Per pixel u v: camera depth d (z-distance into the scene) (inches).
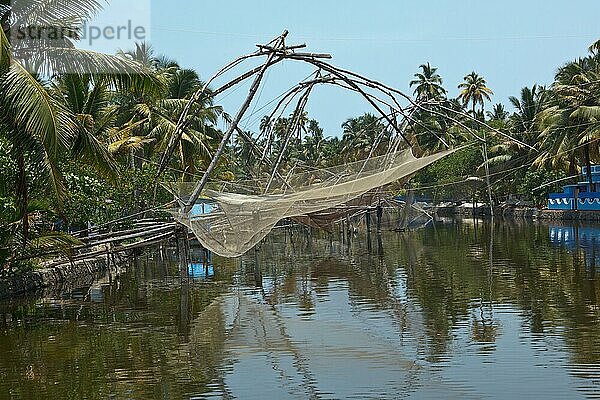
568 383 402.9
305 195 749.3
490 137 1807.3
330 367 454.9
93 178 901.8
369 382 418.3
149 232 804.6
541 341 502.3
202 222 735.1
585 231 1524.4
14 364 483.5
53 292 812.6
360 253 1252.5
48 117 543.5
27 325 618.5
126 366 472.7
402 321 597.6
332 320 614.5
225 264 1127.6
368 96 807.7
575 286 741.3
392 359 469.1
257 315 652.1
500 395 385.4
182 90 1470.2
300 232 1984.5
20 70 553.9
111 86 683.4
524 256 1060.5
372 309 661.9
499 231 1662.2
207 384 425.7
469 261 1030.4
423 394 391.9
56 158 571.5
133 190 1063.6
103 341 550.0
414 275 898.7
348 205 1026.1
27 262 813.9
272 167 976.3
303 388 411.8
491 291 734.5
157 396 404.5
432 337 530.6
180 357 494.0
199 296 778.8
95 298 767.7
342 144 3238.2
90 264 1000.2
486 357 464.8
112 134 1134.4
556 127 1631.4
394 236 1646.2
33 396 410.3
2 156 673.0
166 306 713.0
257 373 446.6
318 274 954.1
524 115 2086.6
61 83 1029.8
